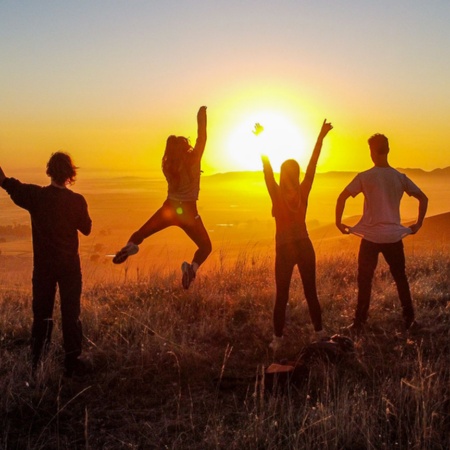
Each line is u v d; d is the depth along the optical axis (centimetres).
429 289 795
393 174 643
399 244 638
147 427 424
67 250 530
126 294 872
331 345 538
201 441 400
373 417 410
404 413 424
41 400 462
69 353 522
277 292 595
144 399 475
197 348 599
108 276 1136
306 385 479
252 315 721
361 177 646
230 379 505
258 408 445
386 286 838
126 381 503
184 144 538
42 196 525
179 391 478
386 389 456
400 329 648
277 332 594
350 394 461
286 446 384
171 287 880
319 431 397
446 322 658
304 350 541
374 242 638
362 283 648
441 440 387
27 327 662
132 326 652
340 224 657
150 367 539
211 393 485
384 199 639
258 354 584
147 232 533
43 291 533
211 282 912
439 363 512
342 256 1220
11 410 452
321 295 787
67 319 525
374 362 537
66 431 424
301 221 593
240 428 412
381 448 379
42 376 496
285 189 586
